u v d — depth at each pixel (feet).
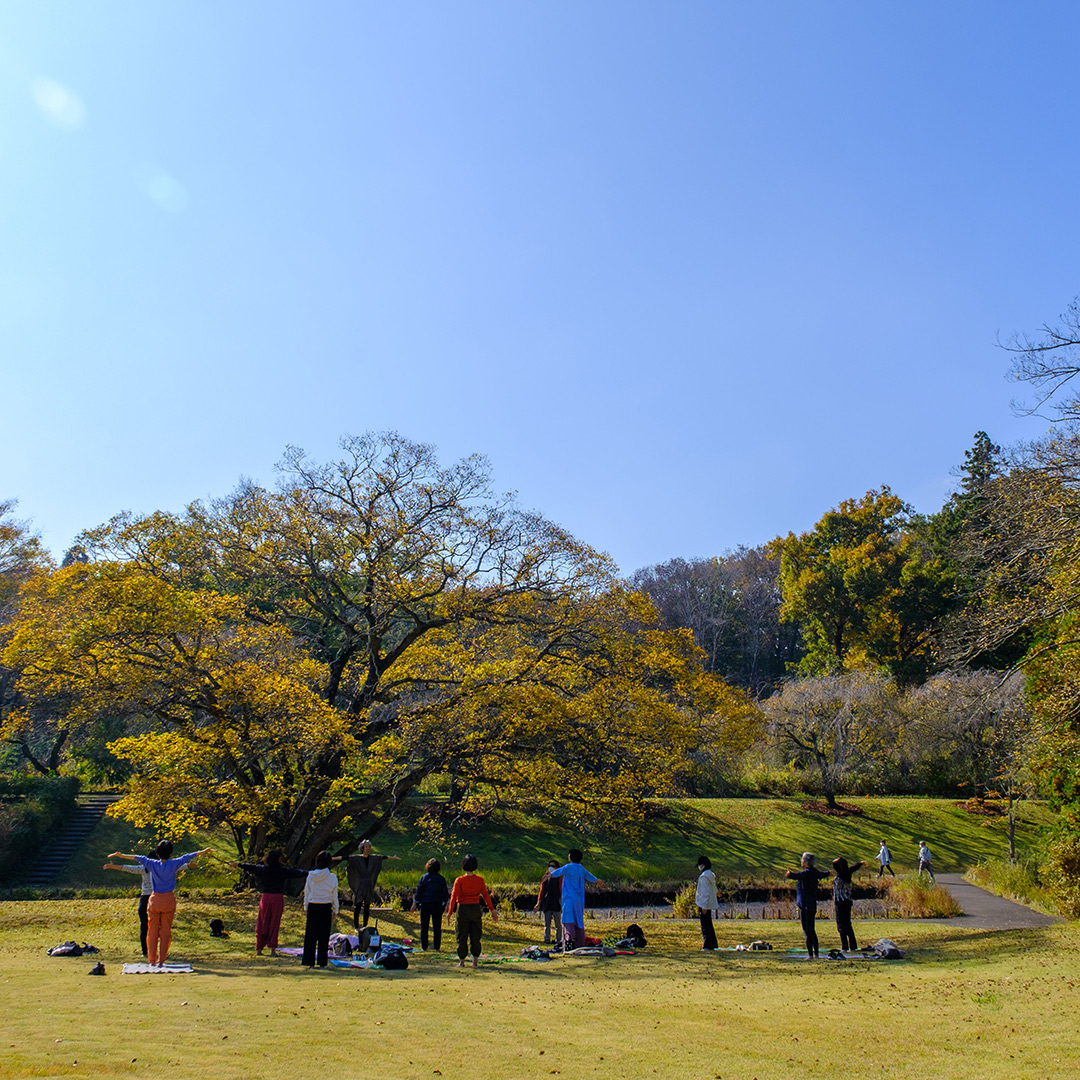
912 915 78.54
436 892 48.80
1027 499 55.52
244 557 74.18
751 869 116.78
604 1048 23.91
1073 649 60.18
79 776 133.18
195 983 32.22
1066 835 69.72
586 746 73.72
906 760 155.84
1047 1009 28.55
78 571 63.72
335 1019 26.27
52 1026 23.52
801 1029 26.84
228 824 70.08
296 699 61.57
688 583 267.59
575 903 51.98
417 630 76.74
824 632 219.82
